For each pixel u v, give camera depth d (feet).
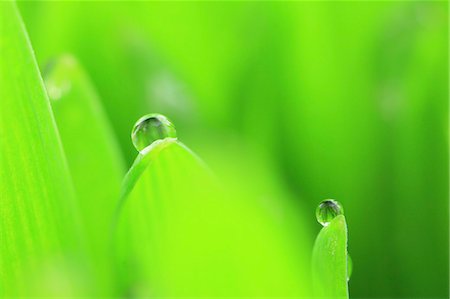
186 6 0.36
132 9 0.35
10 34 0.24
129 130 0.34
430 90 0.34
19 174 0.24
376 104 0.35
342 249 0.23
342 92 0.35
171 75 0.34
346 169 0.35
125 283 0.25
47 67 0.29
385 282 0.34
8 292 0.24
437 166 0.33
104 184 0.26
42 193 0.24
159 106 0.34
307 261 0.30
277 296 0.24
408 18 0.35
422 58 0.34
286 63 0.35
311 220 0.34
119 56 0.34
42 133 0.24
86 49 0.34
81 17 0.34
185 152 0.23
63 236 0.25
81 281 0.25
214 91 0.35
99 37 0.34
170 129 0.26
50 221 0.25
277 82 0.35
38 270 0.25
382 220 0.34
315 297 0.24
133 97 0.34
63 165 0.24
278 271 0.24
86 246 0.25
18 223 0.24
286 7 0.35
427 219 0.33
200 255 0.24
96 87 0.34
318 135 0.35
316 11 0.35
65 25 0.34
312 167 0.35
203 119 0.33
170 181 0.23
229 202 0.24
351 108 0.35
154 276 0.24
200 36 0.36
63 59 0.27
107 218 0.26
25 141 0.24
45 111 0.24
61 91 0.27
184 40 0.36
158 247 0.24
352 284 0.34
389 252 0.34
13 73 0.24
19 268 0.24
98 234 0.26
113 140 0.27
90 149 0.27
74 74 0.27
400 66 0.34
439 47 0.34
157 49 0.34
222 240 0.24
